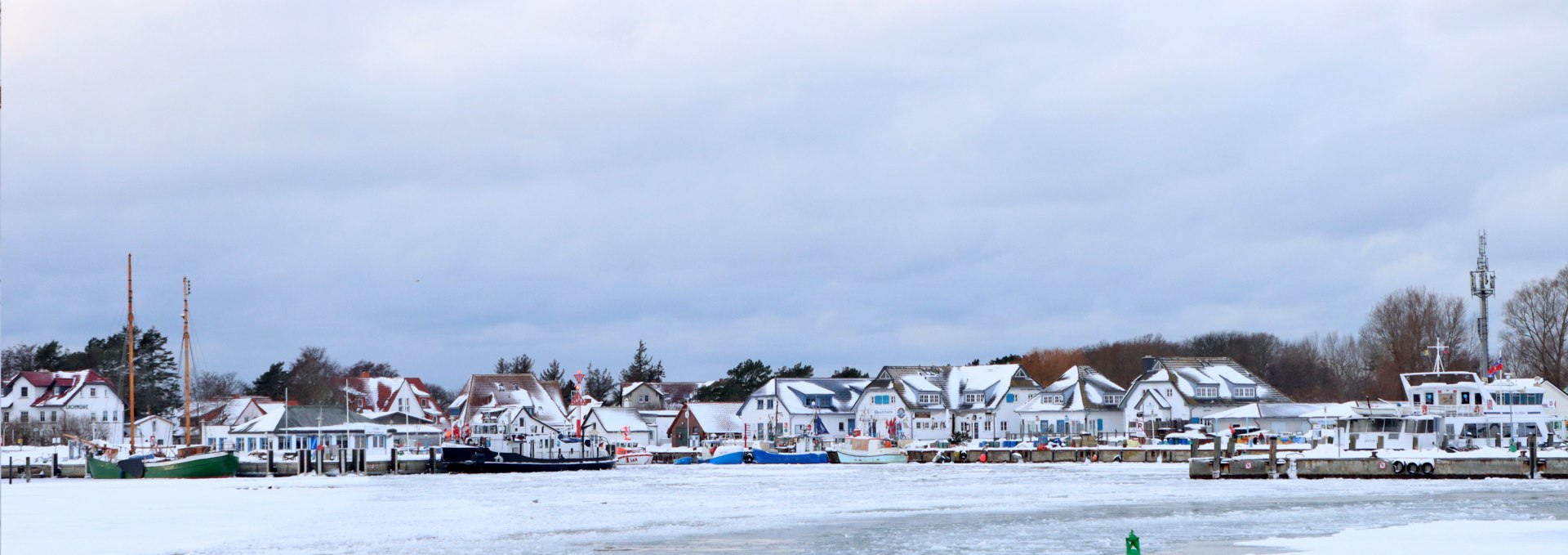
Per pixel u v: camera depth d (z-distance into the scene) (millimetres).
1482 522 65438
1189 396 164875
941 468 123562
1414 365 178000
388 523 70562
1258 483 96375
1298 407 159250
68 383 190750
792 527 68312
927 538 63719
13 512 76438
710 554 59031
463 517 74062
